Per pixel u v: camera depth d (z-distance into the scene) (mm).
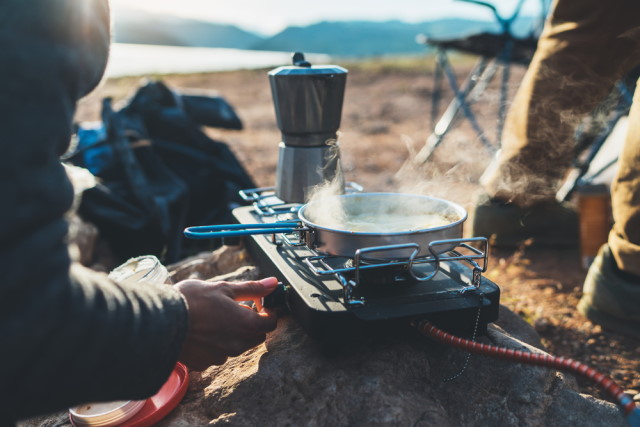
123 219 2719
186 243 3014
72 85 728
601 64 2273
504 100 4254
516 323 1755
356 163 5938
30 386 686
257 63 30500
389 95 11844
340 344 1223
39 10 667
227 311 1127
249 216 1827
